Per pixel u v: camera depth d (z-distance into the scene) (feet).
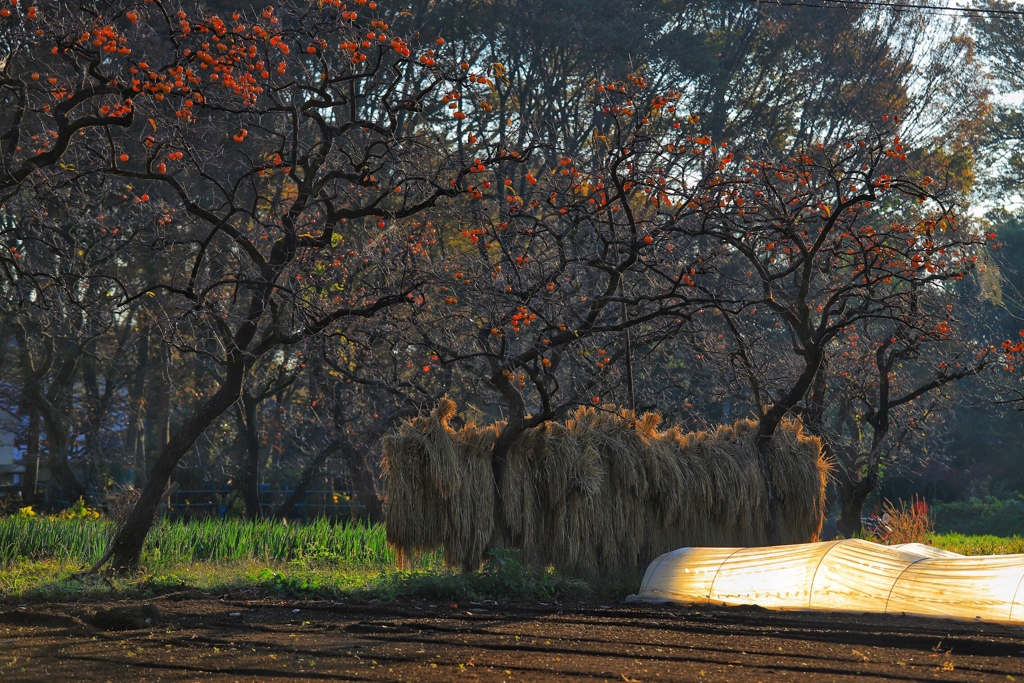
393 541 61.36
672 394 140.67
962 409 216.74
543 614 51.75
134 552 65.16
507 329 67.31
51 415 137.39
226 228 63.62
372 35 55.52
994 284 101.14
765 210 74.64
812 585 55.31
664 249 73.82
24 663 37.78
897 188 69.31
